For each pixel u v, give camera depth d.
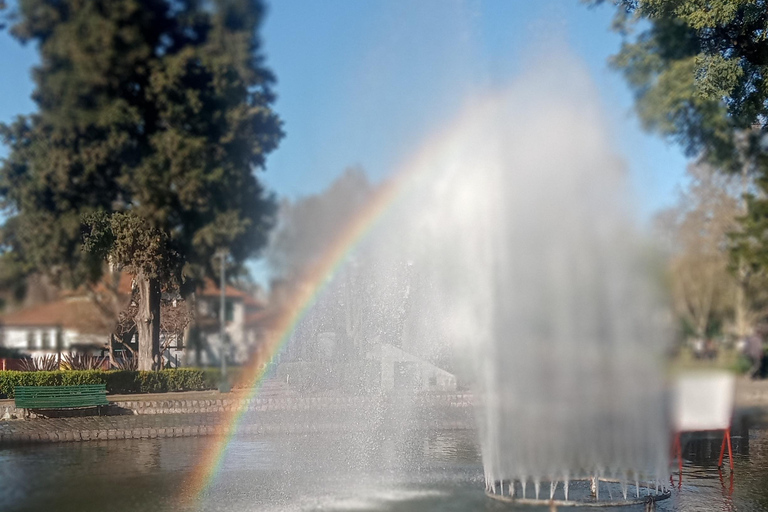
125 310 25.47
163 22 21.94
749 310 43.19
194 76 22.27
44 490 9.80
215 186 22.52
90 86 21.22
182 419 16.75
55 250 23.33
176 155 21.67
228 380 23.19
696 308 38.59
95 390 17.14
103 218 22.72
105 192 23.02
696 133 21.30
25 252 23.88
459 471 10.88
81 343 28.31
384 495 9.21
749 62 16.39
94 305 27.56
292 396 19.12
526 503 8.62
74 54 20.77
